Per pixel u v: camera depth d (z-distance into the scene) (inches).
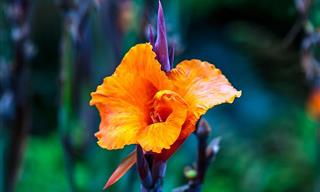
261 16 107.8
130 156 26.4
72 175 39.0
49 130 105.4
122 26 45.4
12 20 41.0
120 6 45.1
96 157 50.5
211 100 25.0
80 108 45.8
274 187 86.3
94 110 52.9
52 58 109.4
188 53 112.6
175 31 41.5
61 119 38.9
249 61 110.1
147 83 25.3
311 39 41.6
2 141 42.9
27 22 41.4
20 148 42.8
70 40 38.8
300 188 85.8
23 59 41.6
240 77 109.5
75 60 39.4
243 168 86.5
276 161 88.2
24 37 41.3
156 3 42.3
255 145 91.0
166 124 24.5
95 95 24.9
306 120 88.2
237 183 84.5
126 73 25.1
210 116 99.8
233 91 25.1
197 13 110.6
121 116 24.9
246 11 108.8
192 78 25.5
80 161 50.4
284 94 105.2
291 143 89.7
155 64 25.1
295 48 101.3
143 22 42.3
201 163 30.2
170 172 47.2
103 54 50.9
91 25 49.6
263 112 103.7
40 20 106.3
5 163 42.6
